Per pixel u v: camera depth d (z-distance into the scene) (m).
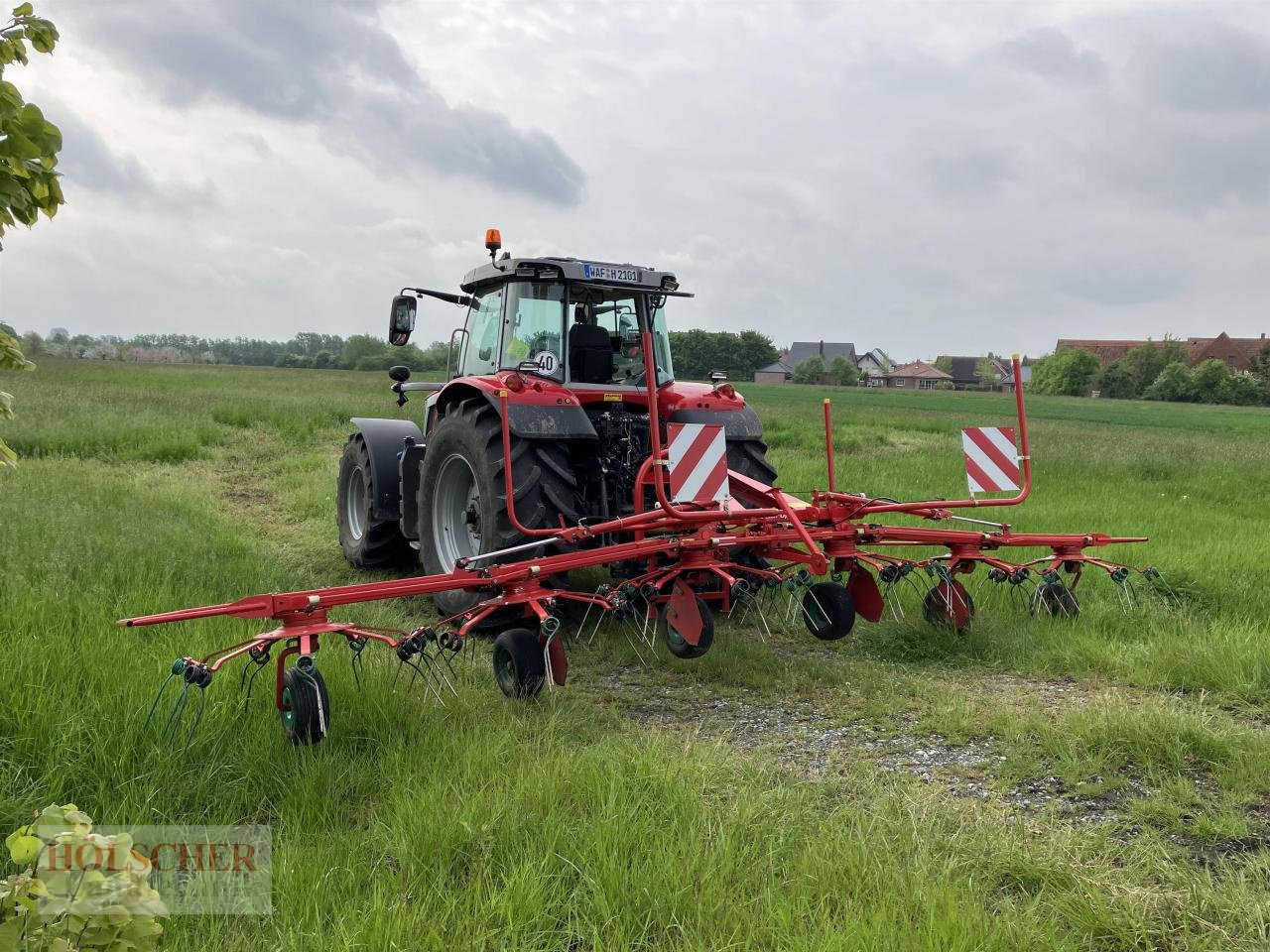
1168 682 4.63
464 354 6.70
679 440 4.52
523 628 4.48
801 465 12.95
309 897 2.50
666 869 2.62
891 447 17.44
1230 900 2.56
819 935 2.36
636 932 2.44
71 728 3.29
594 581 6.52
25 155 2.04
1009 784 3.45
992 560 5.49
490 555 4.30
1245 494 11.49
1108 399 87.25
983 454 5.34
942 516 5.34
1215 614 5.76
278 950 2.31
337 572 7.11
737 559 5.75
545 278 5.70
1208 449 17.78
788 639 5.57
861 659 5.14
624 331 6.28
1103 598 5.98
